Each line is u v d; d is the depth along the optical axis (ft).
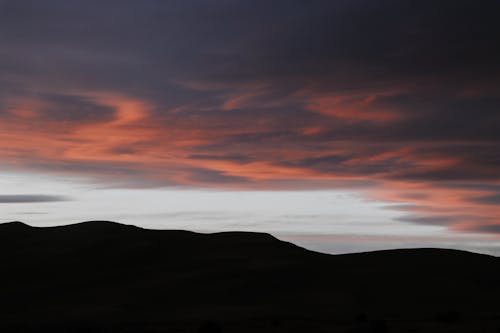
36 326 191.62
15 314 254.47
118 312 247.09
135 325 195.83
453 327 171.12
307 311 248.32
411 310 252.62
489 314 222.07
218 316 229.25
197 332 169.89
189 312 246.06
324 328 181.98
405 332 163.53
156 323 203.51
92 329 184.03
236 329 182.19
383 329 165.78
